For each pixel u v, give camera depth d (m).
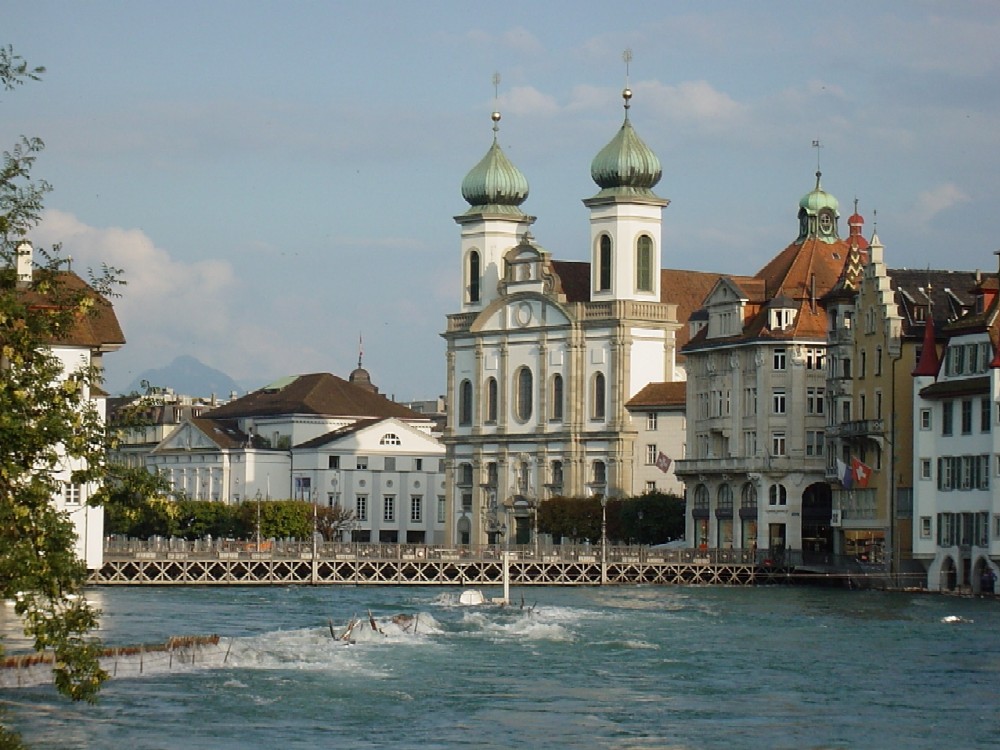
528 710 109.19
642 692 117.62
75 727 99.75
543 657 135.75
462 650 139.25
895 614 178.12
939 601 197.75
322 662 128.62
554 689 118.25
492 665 130.12
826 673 127.94
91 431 73.38
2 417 69.75
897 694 117.75
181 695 111.12
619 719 106.69
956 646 145.88
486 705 110.75
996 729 104.75
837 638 152.00
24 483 70.69
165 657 124.00
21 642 132.38
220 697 110.81
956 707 112.44
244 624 160.50
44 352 76.94
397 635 148.75
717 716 108.19
